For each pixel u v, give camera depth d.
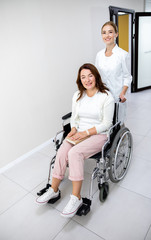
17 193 1.82
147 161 2.09
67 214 1.35
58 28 2.45
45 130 2.59
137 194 1.68
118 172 1.93
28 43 2.14
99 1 3.05
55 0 2.32
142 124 2.95
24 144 2.35
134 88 4.58
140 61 4.43
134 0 4.06
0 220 1.55
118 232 1.36
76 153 1.45
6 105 2.07
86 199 1.50
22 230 1.45
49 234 1.40
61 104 2.75
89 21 2.93
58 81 2.62
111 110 1.57
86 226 1.43
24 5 2.02
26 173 2.09
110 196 1.68
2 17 1.86
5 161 2.18
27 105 2.29
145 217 1.46
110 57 1.97
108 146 1.56
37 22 2.19
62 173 1.54
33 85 2.30
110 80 2.03
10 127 2.16
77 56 2.84
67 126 1.81
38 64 2.30
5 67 1.98
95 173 1.46
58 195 1.64
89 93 1.64
